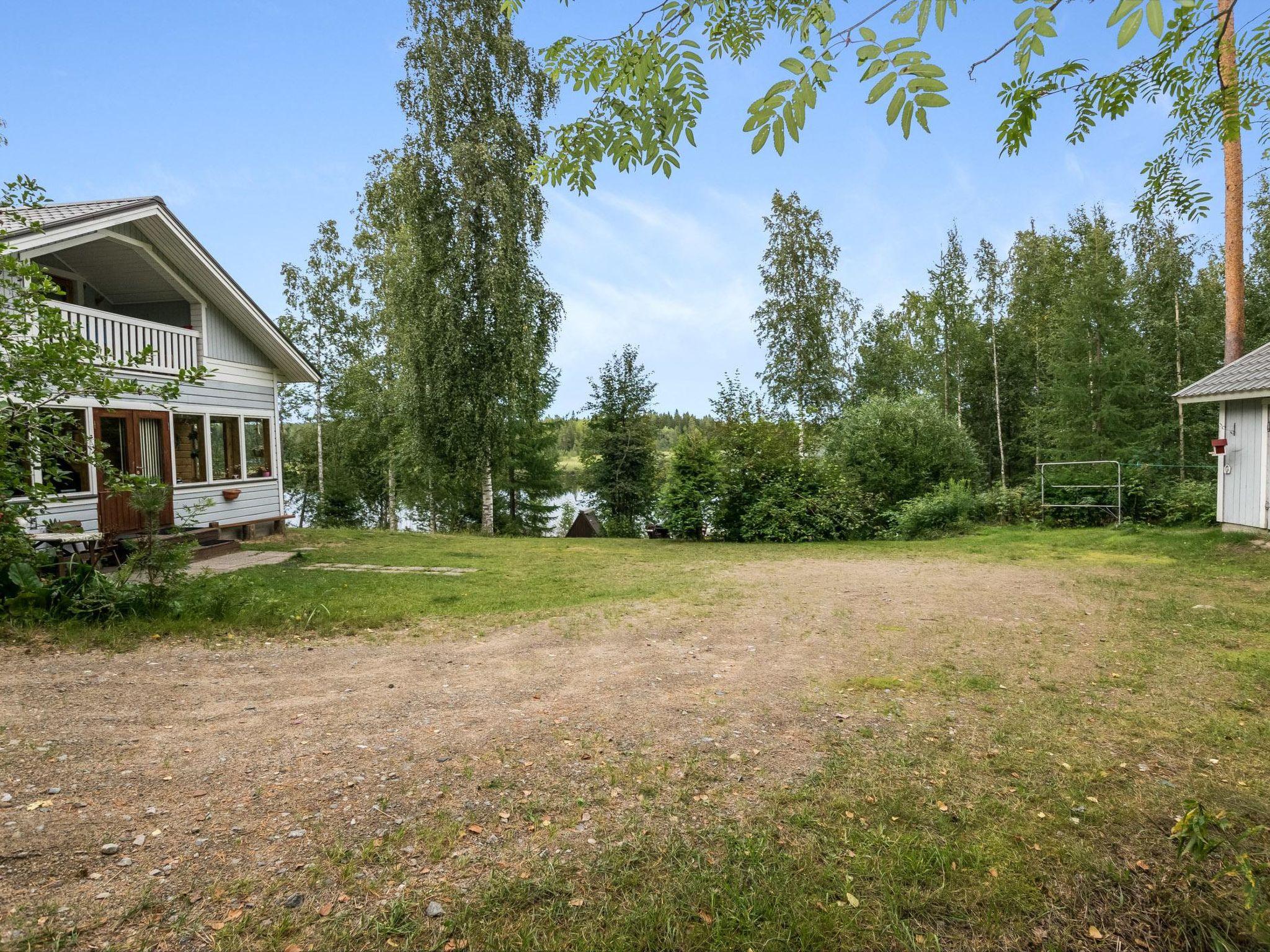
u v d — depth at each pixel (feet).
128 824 9.53
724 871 8.64
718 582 32.01
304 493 103.35
